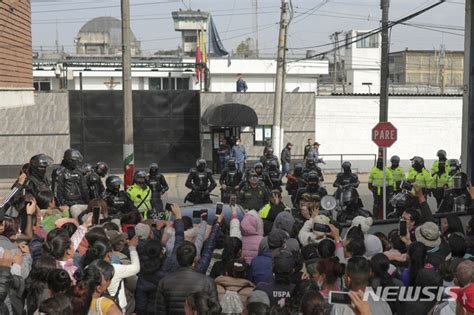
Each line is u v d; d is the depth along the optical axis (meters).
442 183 17.05
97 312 4.54
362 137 32.28
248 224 7.68
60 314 4.01
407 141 32.81
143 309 5.97
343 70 59.97
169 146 30.97
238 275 5.70
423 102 32.62
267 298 4.72
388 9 20.52
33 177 9.73
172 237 6.84
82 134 30.17
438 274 5.21
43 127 29.38
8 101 16.61
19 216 6.79
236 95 31.02
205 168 15.62
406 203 11.66
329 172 31.95
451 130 32.97
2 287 4.76
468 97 14.15
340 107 31.92
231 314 4.96
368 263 4.73
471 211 9.57
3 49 16.12
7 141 29.09
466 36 14.12
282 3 24.52
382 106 20.66
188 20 53.84
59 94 29.47
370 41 59.81
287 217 8.05
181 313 5.10
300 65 45.28
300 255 6.28
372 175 16.94
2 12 15.97
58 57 48.78
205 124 29.69
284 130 31.66
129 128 18.64
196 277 5.21
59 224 7.30
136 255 5.81
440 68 69.00
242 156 25.64
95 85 42.78
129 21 18.47
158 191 13.41
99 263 4.66
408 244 6.79
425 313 5.07
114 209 10.85
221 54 48.88
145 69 41.84
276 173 15.77
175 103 30.91
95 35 59.28
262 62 44.69
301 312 4.36
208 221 10.50
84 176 12.31
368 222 8.09
